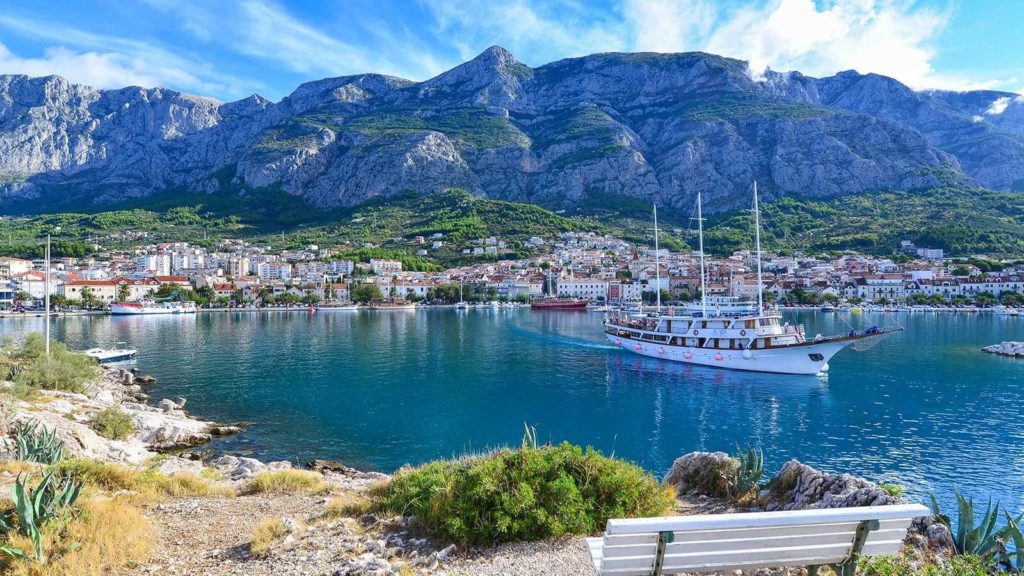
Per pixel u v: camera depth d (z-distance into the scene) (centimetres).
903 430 4944
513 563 1183
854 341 7325
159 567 1152
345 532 1389
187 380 7350
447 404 6041
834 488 1606
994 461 4075
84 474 1856
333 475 3322
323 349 10519
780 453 4359
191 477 2038
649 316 11000
